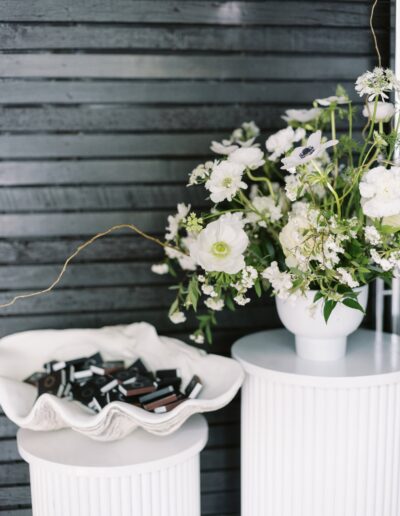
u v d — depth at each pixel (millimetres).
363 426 1616
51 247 2020
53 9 1924
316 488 1654
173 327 2119
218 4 1997
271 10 2027
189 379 1756
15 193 1981
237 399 2189
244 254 1722
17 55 1929
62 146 1983
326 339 1693
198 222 1611
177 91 2016
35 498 1603
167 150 2033
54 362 1800
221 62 2025
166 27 1985
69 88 1962
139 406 1607
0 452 2070
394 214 1436
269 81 2061
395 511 1699
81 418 1468
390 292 2084
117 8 1950
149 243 2061
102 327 2074
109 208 2031
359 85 1566
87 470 1459
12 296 2021
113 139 2002
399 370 1621
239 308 2146
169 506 1547
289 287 1533
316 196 1730
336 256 1492
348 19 2064
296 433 1649
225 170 1593
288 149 1673
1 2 1899
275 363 1698
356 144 1734
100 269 2051
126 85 1987
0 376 1633
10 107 1948
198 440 1606
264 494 1749
